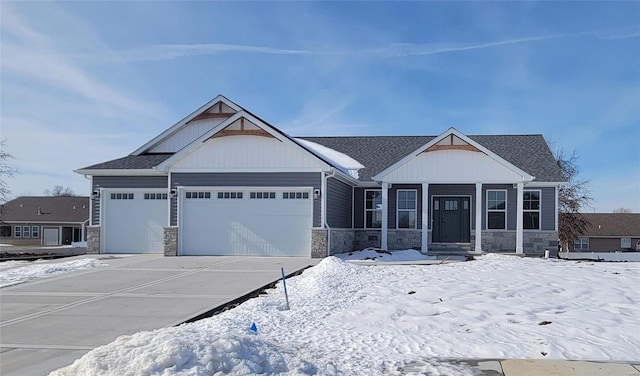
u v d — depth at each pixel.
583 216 47.22
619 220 49.47
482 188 22.41
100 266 17.12
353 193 23.80
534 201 22.16
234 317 9.24
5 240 50.75
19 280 14.28
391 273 14.49
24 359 7.17
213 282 13.71
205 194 20.59
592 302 10.23
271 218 20.14
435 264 16.83
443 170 21.14
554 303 10.13
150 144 24.16
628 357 6.81
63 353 7.46
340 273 13.91
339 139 28.67
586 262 17.52
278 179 20.12
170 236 20.38
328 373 5.93
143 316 9.80
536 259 18.64
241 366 5.26
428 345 7.50
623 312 9.31
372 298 11.09
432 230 22.91
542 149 25.03
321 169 19.86
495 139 26.80
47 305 10.92
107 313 10.09
